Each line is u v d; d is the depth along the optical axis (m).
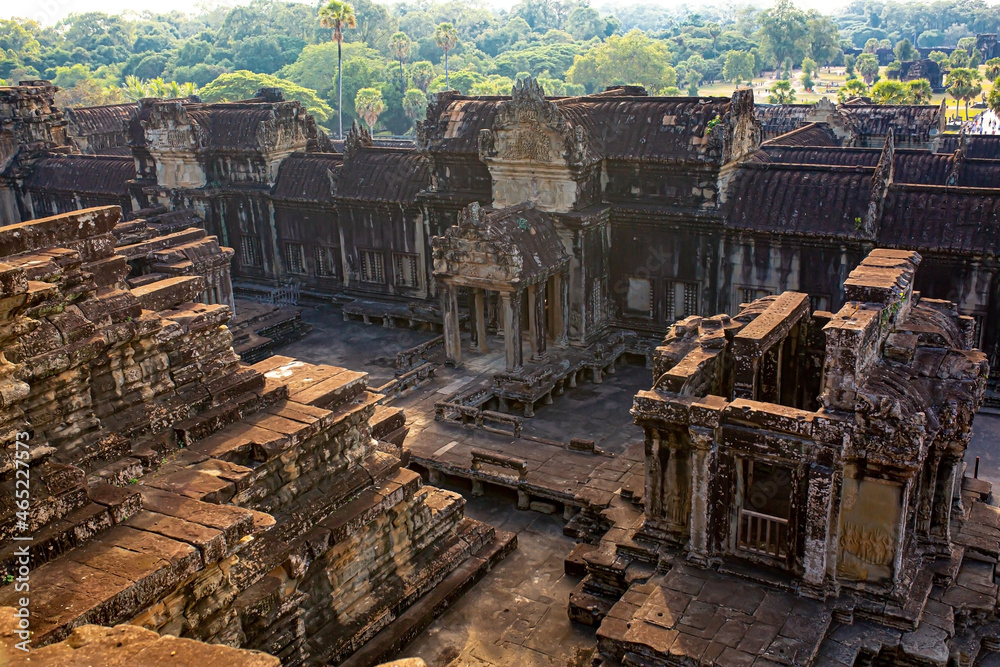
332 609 22.22
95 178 63.06
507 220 39.91
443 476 32.66
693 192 41.53
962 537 23.52
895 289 22.09
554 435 36.25
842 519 20.45
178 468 19.28
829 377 19.97
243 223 56.34
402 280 51.19
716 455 21.34
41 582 14.56
